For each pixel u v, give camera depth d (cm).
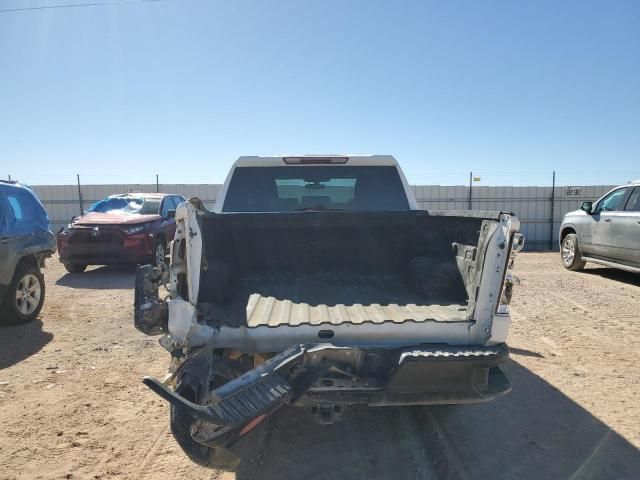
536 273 1092
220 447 228
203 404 226
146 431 357
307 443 341
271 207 493
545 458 317
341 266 439
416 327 292
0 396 419
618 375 461
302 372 271
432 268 358
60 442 340
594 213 1011
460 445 335
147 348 550
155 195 1231
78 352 537
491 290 293
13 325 649
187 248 291
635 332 605
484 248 297
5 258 603
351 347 276
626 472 300
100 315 707
